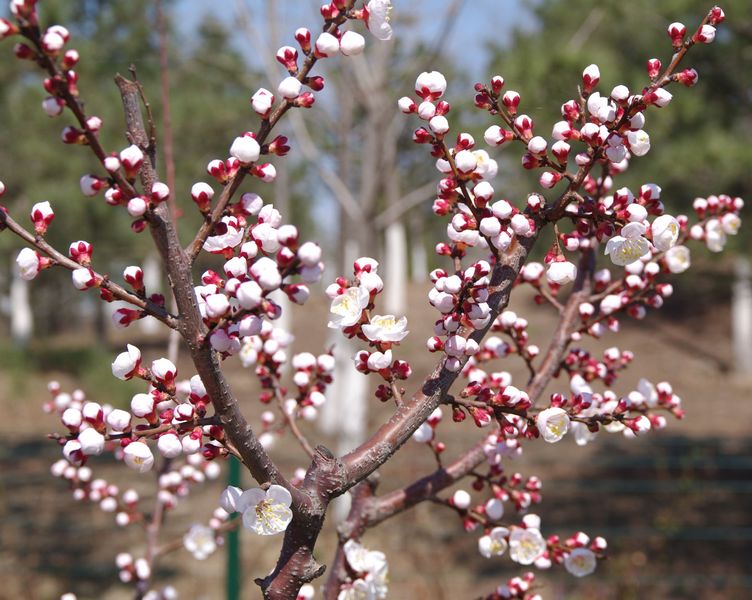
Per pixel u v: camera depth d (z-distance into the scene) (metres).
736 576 6.22
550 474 8.86
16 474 8.88
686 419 11.63
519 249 1.36
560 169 1.32
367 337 1.28
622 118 1.26
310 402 1.85
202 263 9.74
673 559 6.61
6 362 13.01
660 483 8.17
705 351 15.74
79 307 26.16
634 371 14.94
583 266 1.98
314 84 1.20
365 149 8.70
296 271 1.07
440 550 6.63
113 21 12.10
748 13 6.59
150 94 11.77
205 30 10.66
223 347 1.12
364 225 8.65
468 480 8.00
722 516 7.55
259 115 1.18
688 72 1.28
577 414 1.43
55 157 11.71
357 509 1.74
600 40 7.55
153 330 22.67
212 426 1.20
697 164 6.62
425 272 33.72
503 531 1.68
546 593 5.84
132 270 1.18
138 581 2.51
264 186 15.62
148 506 7.15
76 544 6.95
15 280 18.67
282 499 1.18
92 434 1.14
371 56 8.85
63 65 1.02
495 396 1.34
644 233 1.28
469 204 1.30
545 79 5.84
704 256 6.98
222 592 5.96
